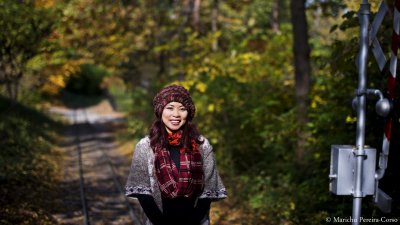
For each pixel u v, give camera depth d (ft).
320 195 23.18
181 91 9.34
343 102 22.67
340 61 19.56
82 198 29.32
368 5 11.23
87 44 49.55
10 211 23.24
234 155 37.81
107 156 49.67
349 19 18.90
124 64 64.59
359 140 10.93
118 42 51.39
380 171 10.94
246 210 27.45
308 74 30.45
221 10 82.12
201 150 9.30
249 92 36.60
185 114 9.25
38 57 41.57
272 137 32.19
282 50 40.75
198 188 9.05
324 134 24.66
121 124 85.46
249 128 36.40
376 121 19.43
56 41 40.93
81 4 45.44
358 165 10.83
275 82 37.17
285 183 28.96
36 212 24.66
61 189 32.65
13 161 34.76
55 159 45.37
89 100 145.69
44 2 36.58
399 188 17.24
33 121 62.18
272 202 27.04
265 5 92.53
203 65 38.37
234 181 33.58
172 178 8.87
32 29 37.32
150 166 9.07
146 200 9.02
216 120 37.45
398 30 10.96
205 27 69.46
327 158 23.36
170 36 58.49
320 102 27.66
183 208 9.09
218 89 35.99
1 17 34.37
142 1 59.21
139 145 9.26
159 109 9.21
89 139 65.98
